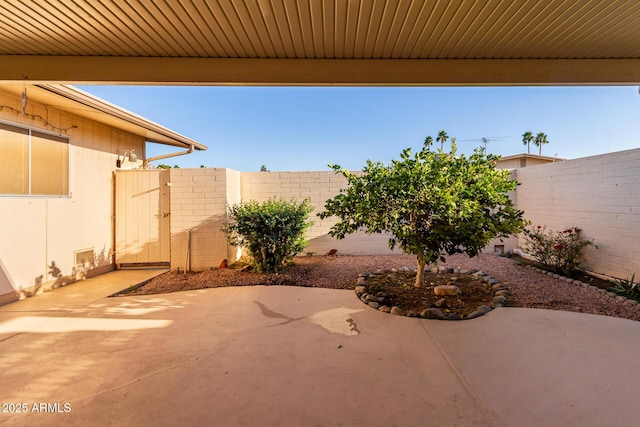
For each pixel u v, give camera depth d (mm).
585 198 5035
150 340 2939
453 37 2977
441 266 5645
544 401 1971
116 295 4480
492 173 3994
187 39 2971
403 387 2150
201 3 2420
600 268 4746
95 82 3320
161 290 4691
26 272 4453
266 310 3723
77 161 5449
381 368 2398
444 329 3092
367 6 2480
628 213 4348
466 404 1959
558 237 5398
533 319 3277
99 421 1839
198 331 3143
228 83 3391
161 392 2123
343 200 4098
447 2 2436
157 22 2682
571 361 2445
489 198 3834
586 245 4922
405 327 3166
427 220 3773
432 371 2346
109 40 2971
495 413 1868
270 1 2400
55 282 4910
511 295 4031
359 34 2912
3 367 2467
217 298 4215
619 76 3430
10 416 1885
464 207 3561
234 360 2547
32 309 3873
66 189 5211
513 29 2832
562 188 5539
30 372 2387
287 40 3006
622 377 2221
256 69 3371
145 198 6312
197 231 5988
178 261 5980
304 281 4934
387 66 3402
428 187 3754
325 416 1866
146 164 7500
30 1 2348
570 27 2809
